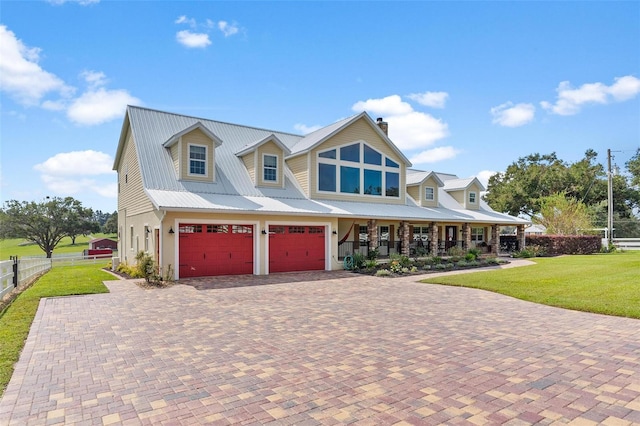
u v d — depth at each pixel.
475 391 4.79
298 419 4.07
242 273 17.31
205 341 7.12
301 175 21.59
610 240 35.03
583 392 4.73
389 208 23.38
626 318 8.83
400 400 4.54
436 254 25.16
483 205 33.44
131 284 14.38
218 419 4.09
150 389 4.93
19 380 5.25
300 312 9.65
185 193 16.88
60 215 59.66
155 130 19.91
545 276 16.05
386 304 10.70
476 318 8.95
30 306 10.29
